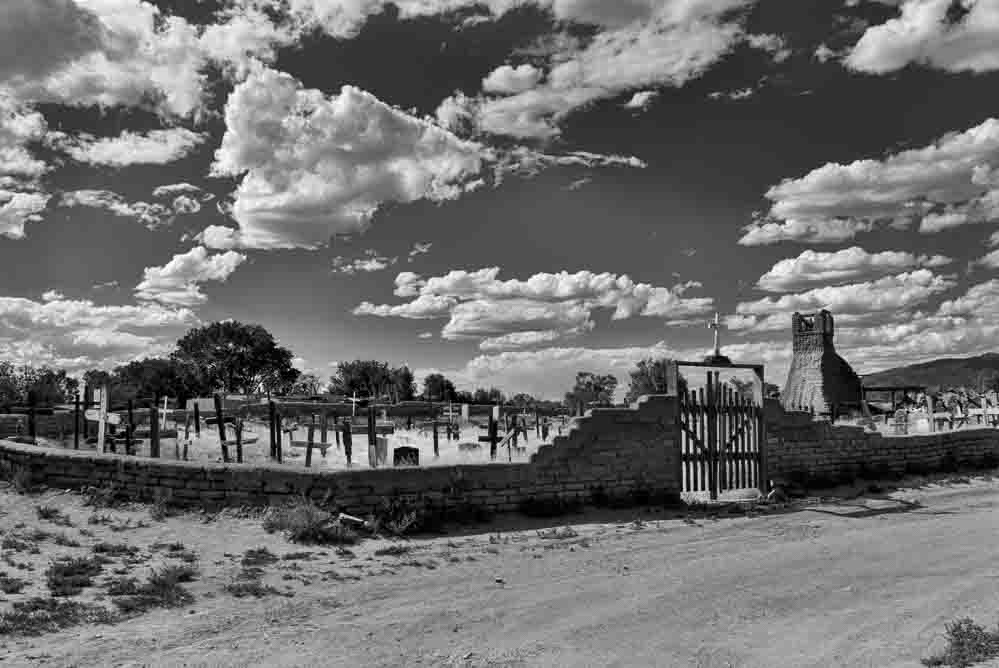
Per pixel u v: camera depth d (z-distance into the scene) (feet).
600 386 180.34
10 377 124.88
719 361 58.75
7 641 23.41
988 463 77.92
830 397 138.62
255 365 268.21
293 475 41.37
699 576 33.68
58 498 43.62
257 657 22.85
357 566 34.37
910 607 28.58
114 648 23.22
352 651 23.59
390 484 42.98
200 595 29.14
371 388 235.20
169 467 42.68
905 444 71.10
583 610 28.37
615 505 50.96
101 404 58.34
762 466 58.95
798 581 32.89
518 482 47.73
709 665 22.58
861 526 46.68
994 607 28.22
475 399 230.89
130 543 36.14
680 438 54.70
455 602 29.17
